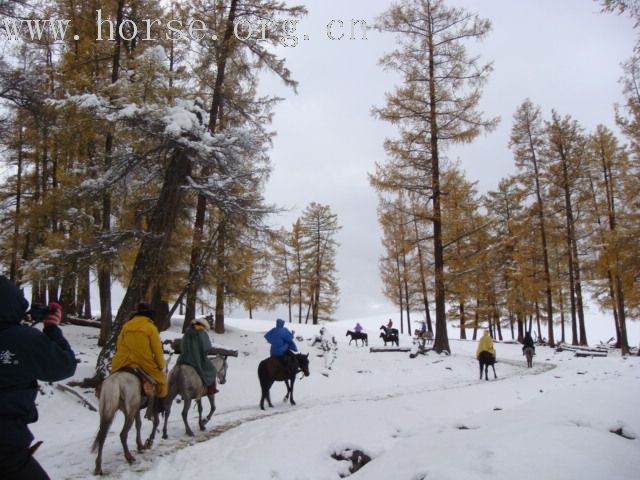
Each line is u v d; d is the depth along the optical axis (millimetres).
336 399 14648
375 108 24750
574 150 34062
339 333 37344
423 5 24625
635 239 24281
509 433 5957
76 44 18688
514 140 35812
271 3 19781
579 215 34375
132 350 7969
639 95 20766
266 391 12992
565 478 4297
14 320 3400
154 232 14914
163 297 19625
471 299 39719
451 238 27562
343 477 6762
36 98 14508
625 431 6590
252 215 16141
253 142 15602
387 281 41344
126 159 15000
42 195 19547
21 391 3309
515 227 35719
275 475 6480
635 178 26250
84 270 15594
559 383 16250
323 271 47125
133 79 14977
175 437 9258
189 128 13867
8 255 23859
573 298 34750
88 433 10102
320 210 47875
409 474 5191
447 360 23250
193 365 9727
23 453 3273
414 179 25047
